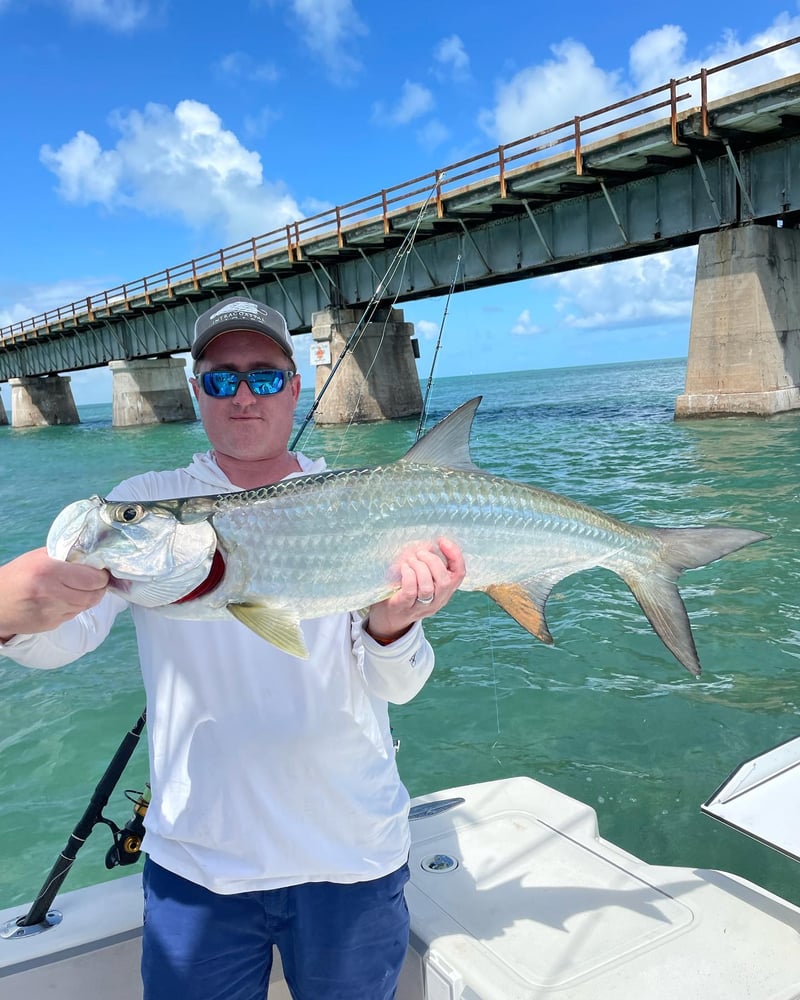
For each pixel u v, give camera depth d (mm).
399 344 33906
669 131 18766
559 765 4820
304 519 2201
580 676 6051
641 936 2371
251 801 1993
